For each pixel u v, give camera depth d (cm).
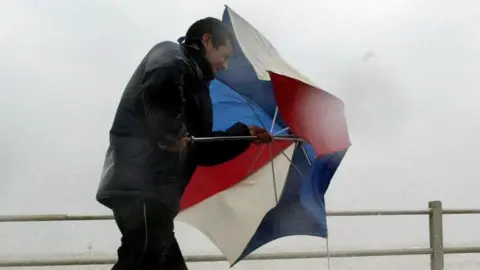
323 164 335
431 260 499
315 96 306
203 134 303
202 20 295
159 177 271
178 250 291
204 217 352
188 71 278
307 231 344
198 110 292
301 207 345
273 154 348
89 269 484
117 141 271
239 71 341
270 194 352
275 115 349
